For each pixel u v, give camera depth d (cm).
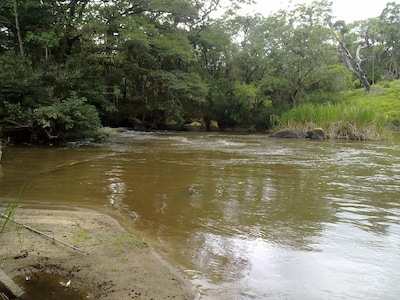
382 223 510
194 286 330
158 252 407
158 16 2466
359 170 946
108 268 362
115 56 2016
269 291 322
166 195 666
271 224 504
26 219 499
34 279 337
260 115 3023
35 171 890
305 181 800
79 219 513
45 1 1784
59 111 1377
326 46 3030
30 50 1850
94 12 2012
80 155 1188
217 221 518
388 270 362
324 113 2244
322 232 472
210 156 1211
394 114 3403
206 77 2861
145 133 2383
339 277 347
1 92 1414
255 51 2981
